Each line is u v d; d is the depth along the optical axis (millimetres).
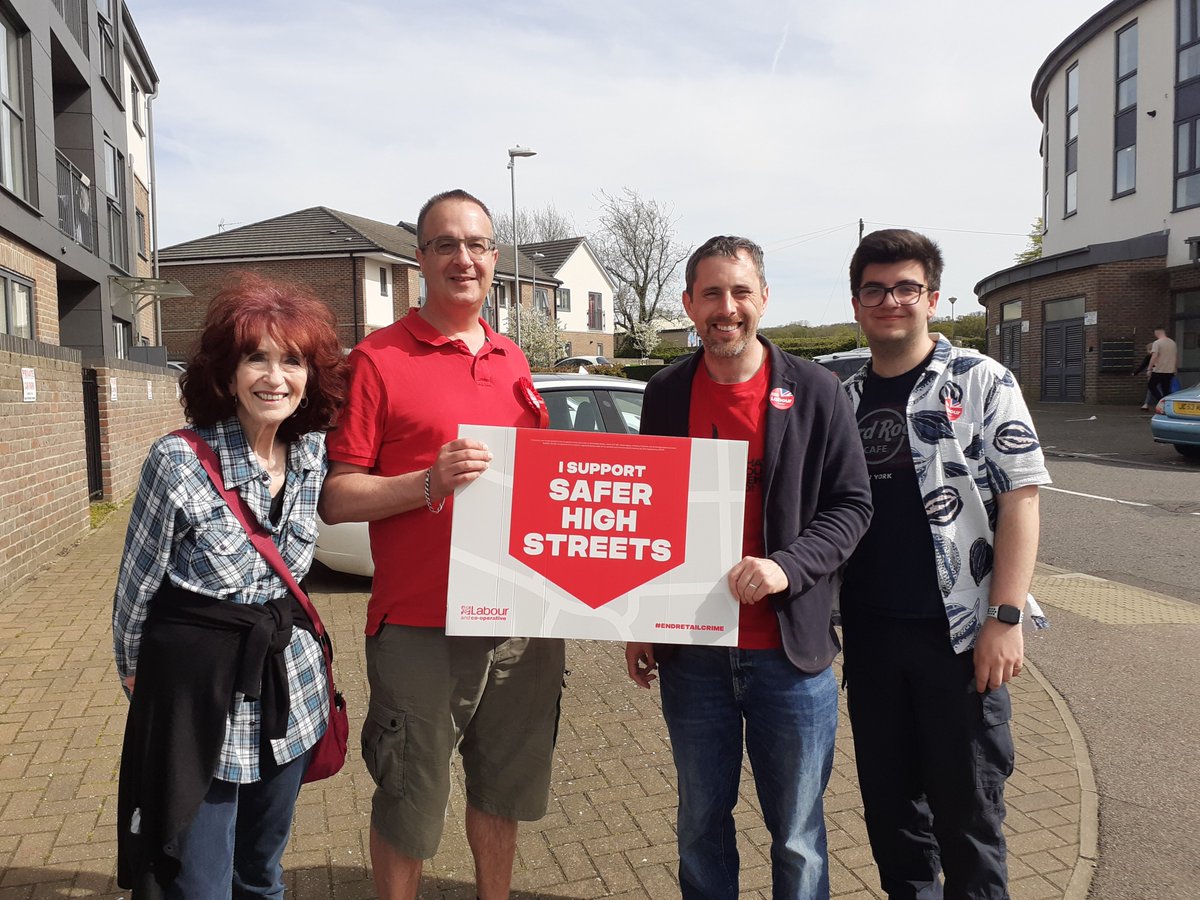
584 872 2818
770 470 2176
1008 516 2223
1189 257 19281
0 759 3455
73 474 7551
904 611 2293
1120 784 3361
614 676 4504
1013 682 4406
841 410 2234
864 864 2857
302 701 2039
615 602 2164
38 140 11469
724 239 2244
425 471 2119
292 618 2014
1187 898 2660
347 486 2166
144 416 11328
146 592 1874
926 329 2361
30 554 6332
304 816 3139
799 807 2221
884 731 2383
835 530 2137
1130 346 20312
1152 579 6441
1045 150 26500
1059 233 24891
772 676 2207
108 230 15867
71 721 3805
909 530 2307
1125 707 4082
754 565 2070
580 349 51500
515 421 2430
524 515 2146
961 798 2268
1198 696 4191
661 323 54188
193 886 1879
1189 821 3090
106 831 2953
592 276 52594
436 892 2734
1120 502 9133
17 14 10812
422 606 2297
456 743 2492
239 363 1914
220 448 1942
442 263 2328
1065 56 23969
